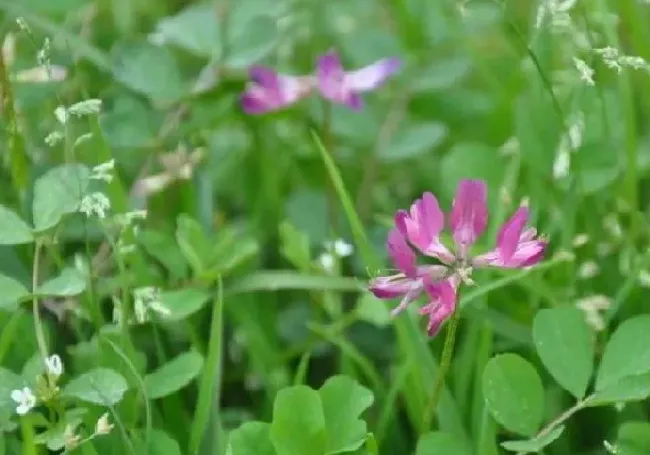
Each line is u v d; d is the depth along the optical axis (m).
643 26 0.49
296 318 0.48
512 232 0.41
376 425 0.45
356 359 0.45
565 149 0.46
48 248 0.45
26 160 0.46
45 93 0.47
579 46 0.46
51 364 0.41
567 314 0.43
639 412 0.44
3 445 0.42
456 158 0.47
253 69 0.48
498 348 0.45
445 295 0.41
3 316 0.44
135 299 0.43
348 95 0.48
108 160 0.45
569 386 0.42
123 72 0.48
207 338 0.47
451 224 0.42
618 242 0.47
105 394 0.41
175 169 0.47
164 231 0.48
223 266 0.45
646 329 0.42
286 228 0.46
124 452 0.42
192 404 0.45
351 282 0.45
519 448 0.42
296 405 0.42
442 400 0.43
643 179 0.49
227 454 0.41
